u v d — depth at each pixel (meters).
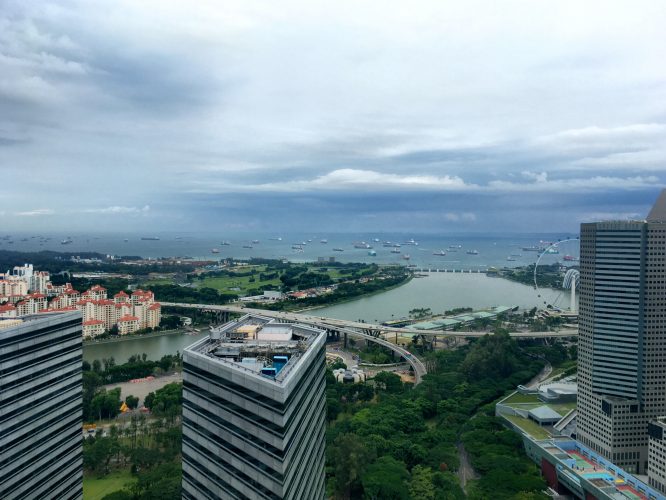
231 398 175.62
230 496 177.50
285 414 157.75
